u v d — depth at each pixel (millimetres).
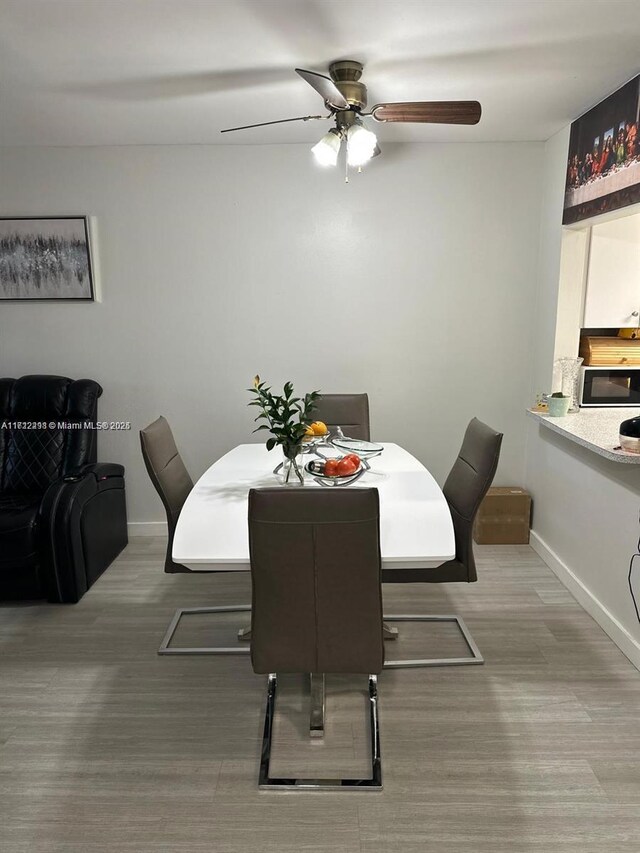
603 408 3418
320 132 3303
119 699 2342
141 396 3865
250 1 1855
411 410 3879
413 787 1895
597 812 1798
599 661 2555
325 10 1919
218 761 2018
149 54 2260
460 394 3852
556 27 2051
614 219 2910
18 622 2916
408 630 2812
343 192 3607
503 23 2018
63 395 3541
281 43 2170
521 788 1887
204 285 3727
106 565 3490
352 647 1869
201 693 2381
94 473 3322
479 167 3578
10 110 2896
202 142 3508
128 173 3584
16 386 3541
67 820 1788
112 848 1693
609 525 2734
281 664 1903
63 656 2633
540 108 2930
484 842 1700
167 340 3795
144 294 3734
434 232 3654
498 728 2154
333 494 1669
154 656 2635
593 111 2893
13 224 3631
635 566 2510
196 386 3855
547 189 3518
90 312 3758
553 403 3221
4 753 2057
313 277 3715
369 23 2014
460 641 2715
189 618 2953
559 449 3320
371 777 1928
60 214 3629
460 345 3793
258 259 3693
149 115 2984
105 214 3635
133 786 1911
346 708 2273
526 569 3436
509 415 3879
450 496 2695
